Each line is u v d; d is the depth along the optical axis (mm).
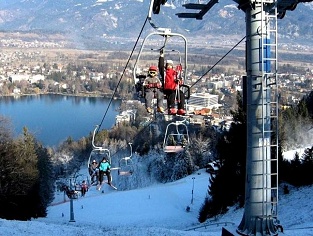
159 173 67688
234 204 31812
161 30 9031
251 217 8648
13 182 33969
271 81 8305
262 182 8531
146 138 77438
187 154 66250
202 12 10188
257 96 8359
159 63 9391
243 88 8828
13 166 34250
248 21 8398
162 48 9312
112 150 75438
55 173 68188
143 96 9539
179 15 10258
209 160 65625
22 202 35250
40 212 40031
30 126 99000
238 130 32031
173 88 9367
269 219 8617
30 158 37875
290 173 29406
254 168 8539
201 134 67438
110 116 110312
